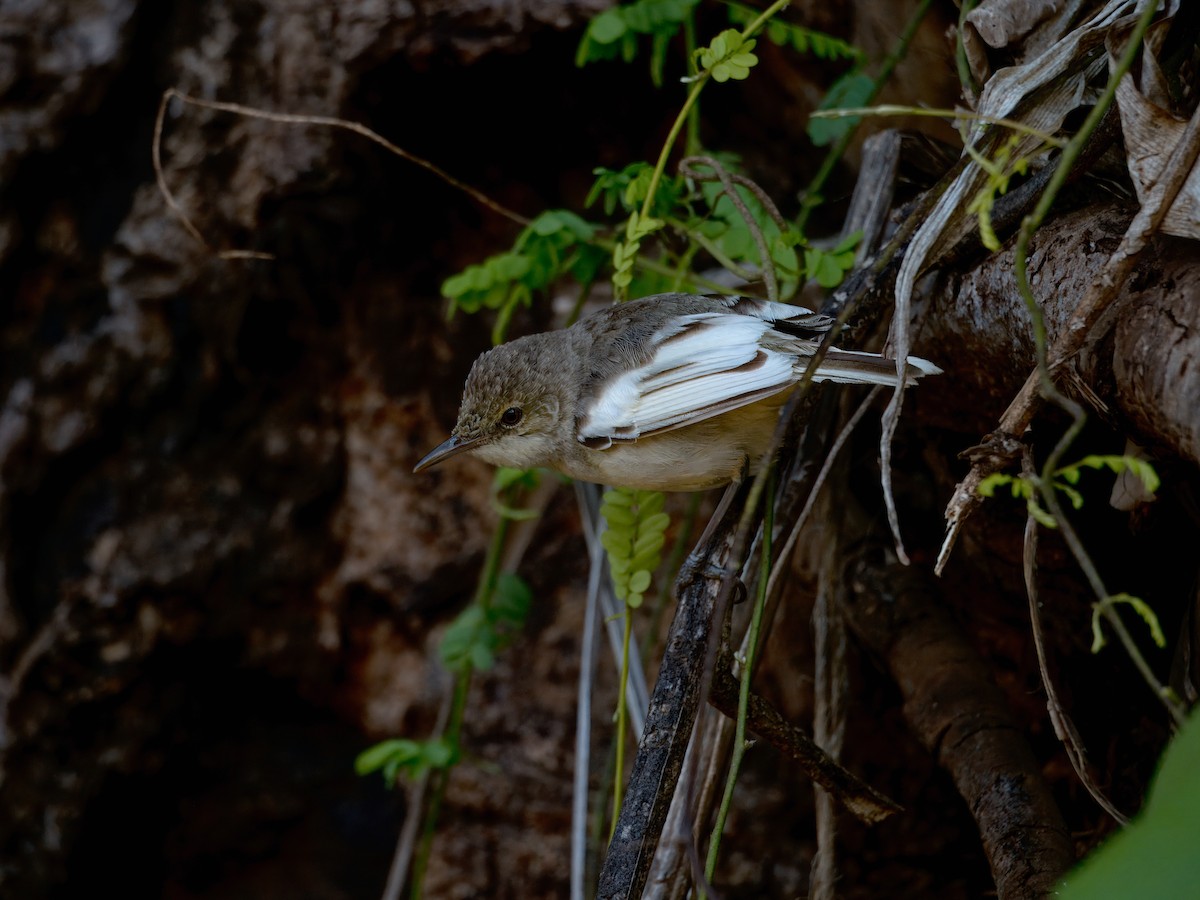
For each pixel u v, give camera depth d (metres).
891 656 7.98
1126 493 5.83
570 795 9.70
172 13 9.23
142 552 9.46
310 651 10.05
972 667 7.58
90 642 9.45
